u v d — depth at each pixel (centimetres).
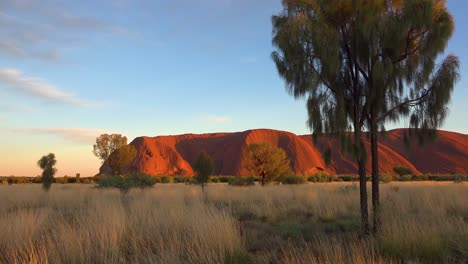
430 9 821
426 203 1326
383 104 893
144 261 661
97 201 1472
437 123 893
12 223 865
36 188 2939
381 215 831
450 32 851
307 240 882
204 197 2003
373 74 831
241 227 1044
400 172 8750
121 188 2598
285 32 900
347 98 908
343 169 14612
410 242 673
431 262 631
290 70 907
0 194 2106
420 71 892
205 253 637
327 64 860
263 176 3875
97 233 755
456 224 791
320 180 6109
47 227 936
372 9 843
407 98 918
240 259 662
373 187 895
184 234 793
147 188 2802
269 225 1123
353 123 905
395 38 834
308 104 890
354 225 991
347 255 621
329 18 913
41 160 2598
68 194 2223
